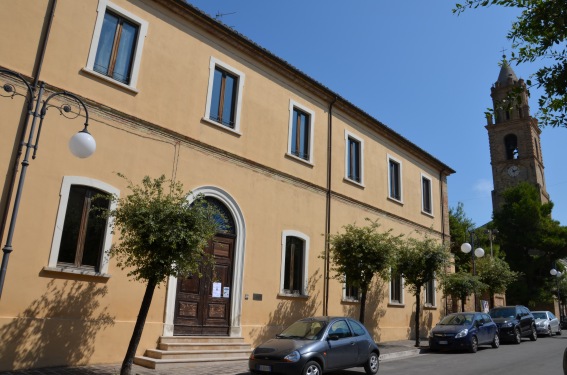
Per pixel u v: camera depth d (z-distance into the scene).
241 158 14.37
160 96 12.50
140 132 11.88
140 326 8.95
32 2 10.34
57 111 10.35
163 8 13.02
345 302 17.58
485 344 17.77
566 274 46.91
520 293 41.09
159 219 8.89
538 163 59.59
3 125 9.51
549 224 42.03
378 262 15.07
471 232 23.88
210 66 14.02
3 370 8.76
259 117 15.36
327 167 18.02
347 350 10.41
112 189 11.03
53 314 9.65
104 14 11.67
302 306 15.68
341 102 18.88
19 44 9.99
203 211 9.45
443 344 16.45
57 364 9.54
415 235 22.98
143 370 9.95
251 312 13.88
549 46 5.15
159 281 9.09
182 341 11.71
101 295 10.52
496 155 60.59
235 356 12.25
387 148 22.11
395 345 17.64
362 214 19.47
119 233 11.02
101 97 11.24
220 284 13.23
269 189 15.26
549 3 5.00
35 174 9.79
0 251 9.04
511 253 42.78
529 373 11.41
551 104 5.31
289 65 16.39
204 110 13.55
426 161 25.30
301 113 17.47
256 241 14.45
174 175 12.44
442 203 26.39
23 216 9.48
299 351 9.35
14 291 9.14
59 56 10.58
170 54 12.97
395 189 22.58
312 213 16.84
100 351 10.27
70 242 10.27
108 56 11.70
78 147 7.58
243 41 14.84
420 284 17.86
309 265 16.28
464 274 22.56
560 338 24.59
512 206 43.06
